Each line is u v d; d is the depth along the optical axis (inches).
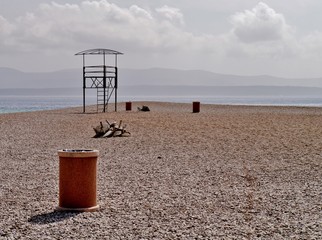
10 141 754.2
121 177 432.5
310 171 471.5
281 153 611.5
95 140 772.6
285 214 298.7
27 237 246.1
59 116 1448.1
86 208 303.0
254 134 872.9
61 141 757.9
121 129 844.0
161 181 412.8
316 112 1718.8
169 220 281.6
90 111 1795.0
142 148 660.7
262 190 375.9
